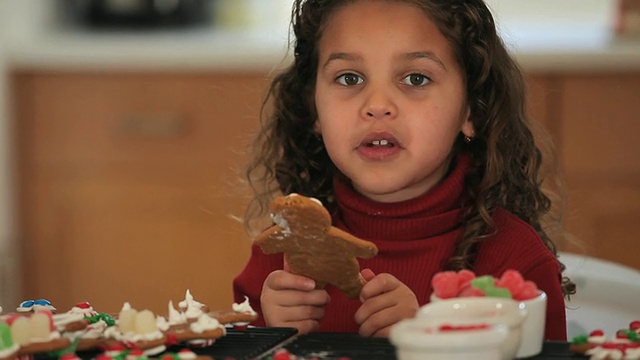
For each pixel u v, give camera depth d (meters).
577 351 1.59
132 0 5.08
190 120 4.56
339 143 2.24
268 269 2.44
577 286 2.72
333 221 2.40
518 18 5.31
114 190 4.67
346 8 2.27
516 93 2.48
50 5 5.18
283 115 2.60
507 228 2.29
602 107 4.26
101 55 4.57
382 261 2.27
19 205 4.72
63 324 1.64
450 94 2.27
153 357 1.61
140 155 4.63
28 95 4.66
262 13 5.29
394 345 1.50
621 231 4.30
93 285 4.75
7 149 4.67
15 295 4.74
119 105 4.61
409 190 2.31
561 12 5.29
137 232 4.68
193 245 4.63
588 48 4.27
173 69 4.52
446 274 1.57
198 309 1.70
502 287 1.57
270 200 2.71
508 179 2.44
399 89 2.22
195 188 4.59
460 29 2.29
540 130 2.78
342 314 2.28
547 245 2.53
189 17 5.12
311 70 2.52
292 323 2.04
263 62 4.46
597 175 4.29
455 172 2.32
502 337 1.38
